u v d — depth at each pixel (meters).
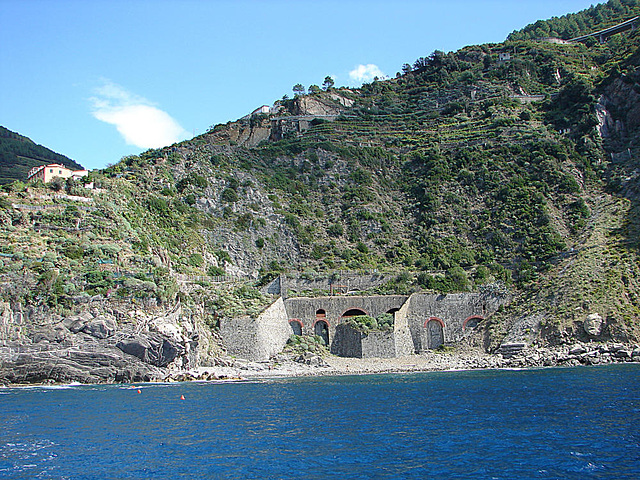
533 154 186.88
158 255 133.38
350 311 137.88
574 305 124.12
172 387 99.81
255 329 121.75
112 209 138.62
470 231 168.00
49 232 121.75
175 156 183.12
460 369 118.31
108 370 104.50
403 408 77.69
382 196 191.38
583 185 176.00
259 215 172.25
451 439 61.59
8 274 103.19
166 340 106.44
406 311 137.00
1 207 123.12
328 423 70.12
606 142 192.50
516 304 135.75
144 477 52.19
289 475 52.12
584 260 136.75
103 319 104.06
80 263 113.56
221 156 193.00
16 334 100.94
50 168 181.75
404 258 163.12
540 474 50.69
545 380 95.88
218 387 99.62
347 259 163.38
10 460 57.00
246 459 56.62
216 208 169.88
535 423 66.75
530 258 149.50
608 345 115.44
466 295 139.12
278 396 89.00
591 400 77.38
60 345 102.00
